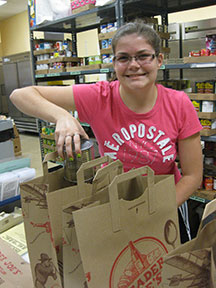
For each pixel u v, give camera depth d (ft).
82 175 2.28
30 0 11.27
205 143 8.03
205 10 12.99
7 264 2.93
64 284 2.14
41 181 2.58
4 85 27.35
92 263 1.90
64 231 1.98
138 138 3.69
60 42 11.03
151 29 3.29
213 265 1.68
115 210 1.94
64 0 10.16
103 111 3.77
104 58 9.28
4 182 4.23
